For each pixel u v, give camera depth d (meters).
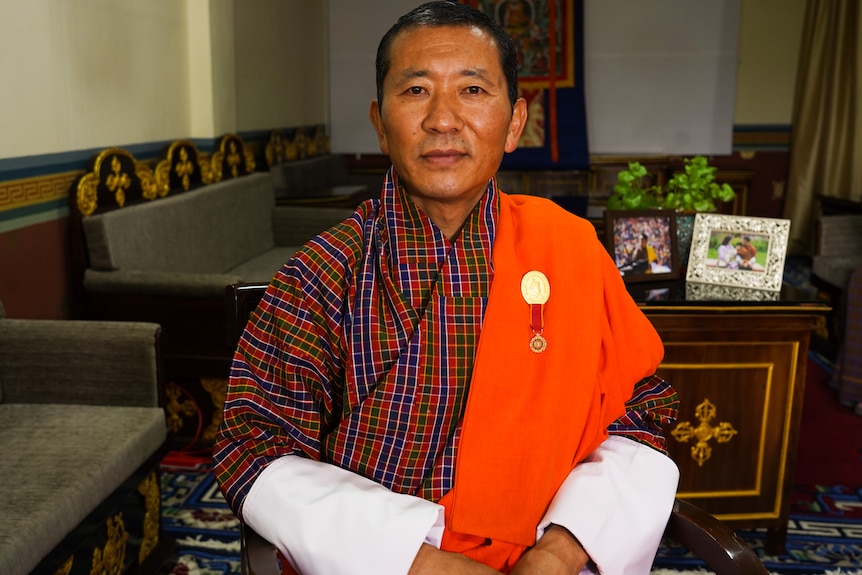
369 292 1.10
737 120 8.05
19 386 2.56
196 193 4.39
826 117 7.62
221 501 3.05
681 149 8.13
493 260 1.14
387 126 1.09
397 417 1.08
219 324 3.41
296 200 5.90
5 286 3.11
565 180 8.15
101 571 2.17
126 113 4.06
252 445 1.12
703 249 2.68
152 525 2.52
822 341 5.09
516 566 1.07
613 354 1.19
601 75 8.07
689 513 1.23
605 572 1.11
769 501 2.65
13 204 3.14
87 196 3.50
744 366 2.55
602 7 7.95
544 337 1.11
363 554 1.02
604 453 1.20
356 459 1.10
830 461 3.53
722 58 7.93
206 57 4.91
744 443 2.60
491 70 1.07
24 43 3.17
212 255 4.52
